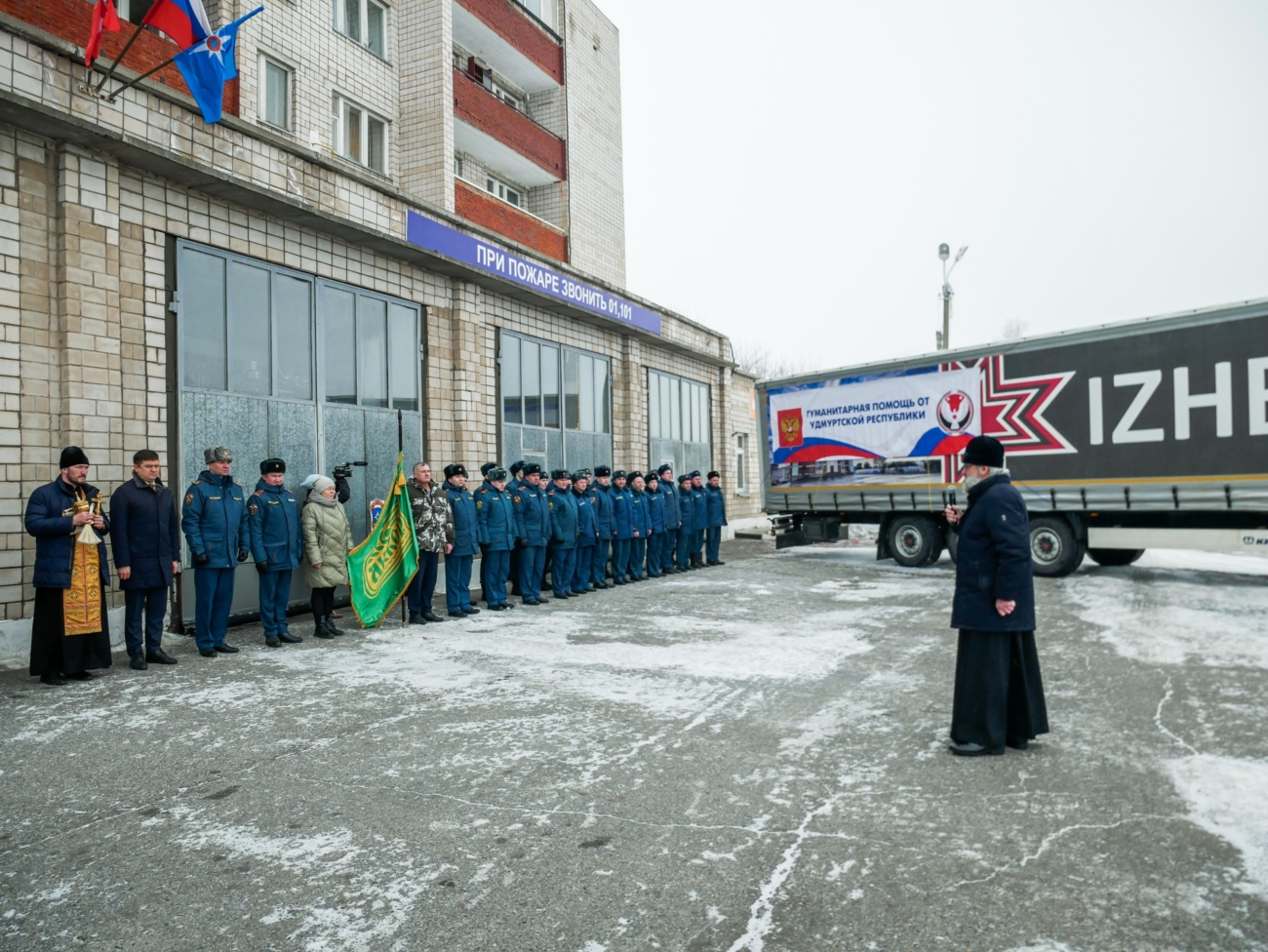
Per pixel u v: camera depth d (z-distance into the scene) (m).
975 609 4.60
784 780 4.27
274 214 9.62
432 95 15.12
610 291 16.19
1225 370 10.77
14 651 7.23
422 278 12.09
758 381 16.25
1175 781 4.14
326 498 8.59
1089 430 11.91
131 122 8.17
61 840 3.68
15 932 2.92
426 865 3.39
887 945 2.75
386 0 15.41
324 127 13.80
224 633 7.84
